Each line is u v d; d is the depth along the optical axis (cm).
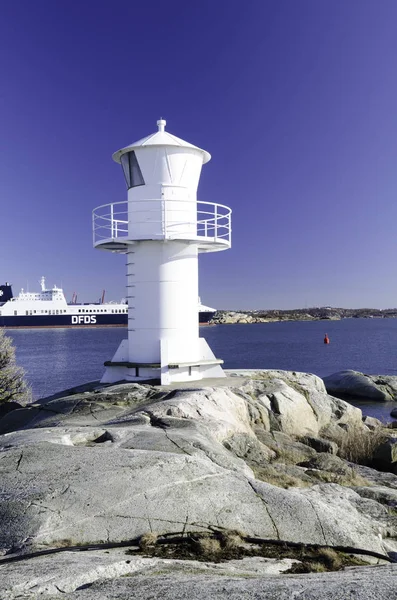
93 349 9488
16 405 1900
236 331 19800
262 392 1677
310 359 7244
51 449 839
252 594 417
